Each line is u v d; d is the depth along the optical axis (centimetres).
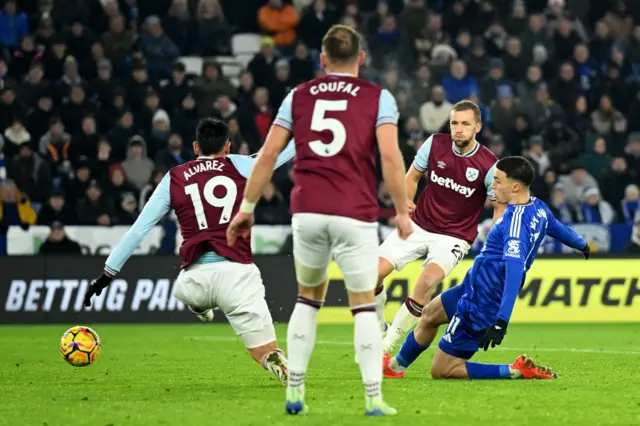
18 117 4662
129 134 4669
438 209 2286
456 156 2269
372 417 1420
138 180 4466
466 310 1889
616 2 5606
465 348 1920
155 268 3950
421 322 1955
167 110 4856
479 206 2291
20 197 4275
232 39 5416
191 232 1841
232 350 2834
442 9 5581
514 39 5250
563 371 2192
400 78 5234
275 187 4459
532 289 3922
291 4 5431
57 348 2912
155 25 5188
